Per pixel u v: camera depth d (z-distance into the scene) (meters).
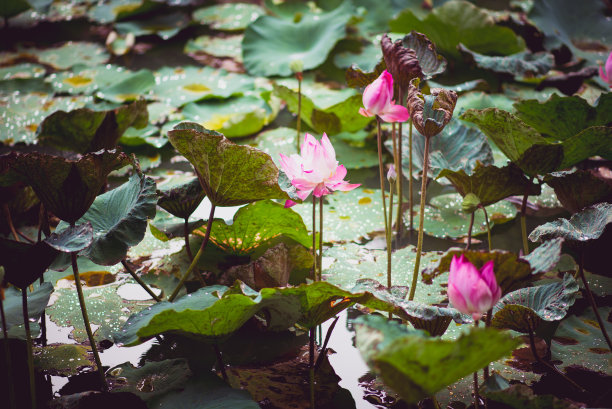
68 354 3.35
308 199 4.14
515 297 3.31
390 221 3.57
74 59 5.71
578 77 4.82
